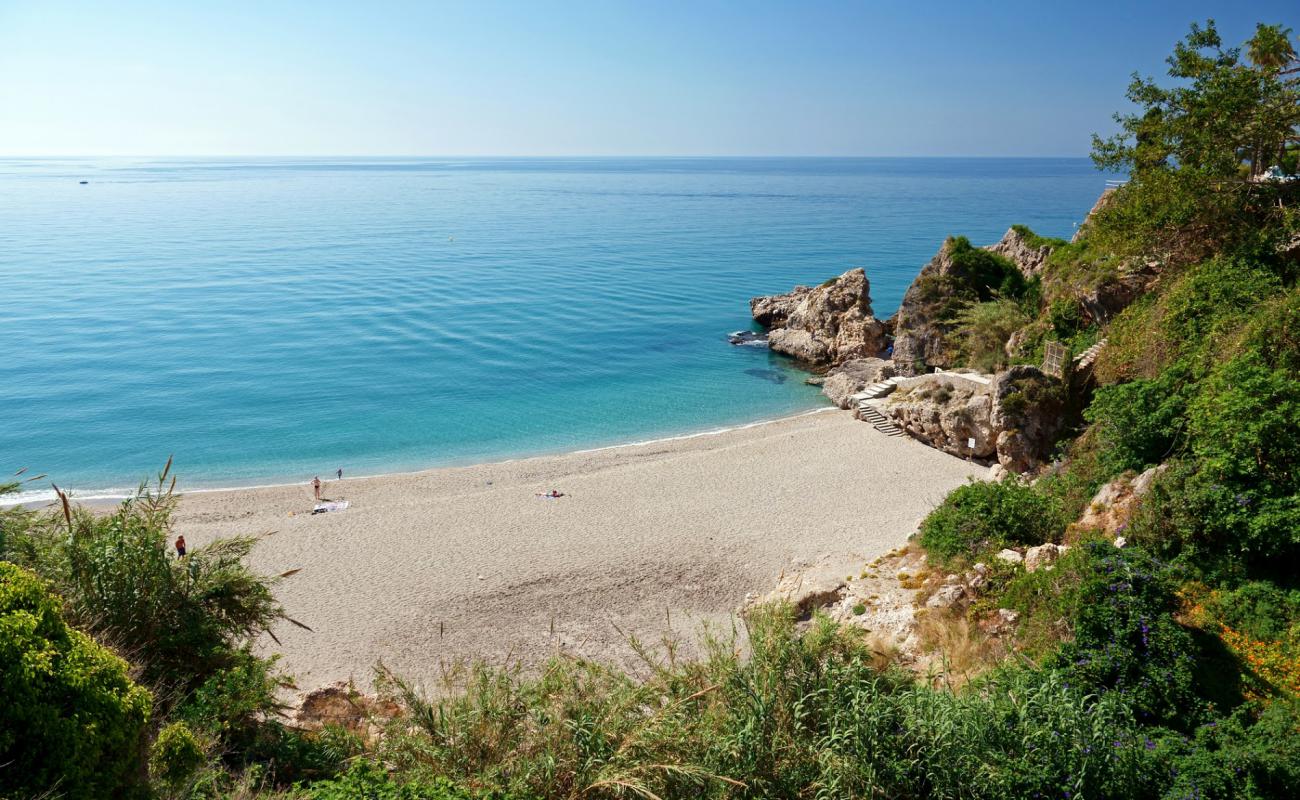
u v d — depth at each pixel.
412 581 30.20
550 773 9.55
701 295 102.69
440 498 39.16
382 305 93.62
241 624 15.18
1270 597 14.52
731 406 59.19
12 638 7.76
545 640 25.70
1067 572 16.80
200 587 14.16
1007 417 35.94
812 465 41.91
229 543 15.23
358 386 63.47
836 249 144.38
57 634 8.37
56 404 57.25
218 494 41.94
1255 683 12.91
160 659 13.00
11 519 13.77
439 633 26.36
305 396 60.66
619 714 10.45
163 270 113.75
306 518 36.78
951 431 41.34
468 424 55.41
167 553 14.55
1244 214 29.47
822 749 10.44
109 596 12.80
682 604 27.73
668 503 37.56
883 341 67.50
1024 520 22.27
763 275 117.38
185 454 48.97
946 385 43.25
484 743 10.45
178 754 9.34
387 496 41.34
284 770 11.88
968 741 10.68
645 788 9.06
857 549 30.69
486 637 26.06
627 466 43.78
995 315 47.28
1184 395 21.47
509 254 138.38
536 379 66.19
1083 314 38.66
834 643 12.34
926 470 40.03
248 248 140.00
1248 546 15.32
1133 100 31.92
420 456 49.44
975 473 39.03
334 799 8.66
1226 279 26.30
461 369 68.62
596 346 77.00
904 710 11.02
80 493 42.88
